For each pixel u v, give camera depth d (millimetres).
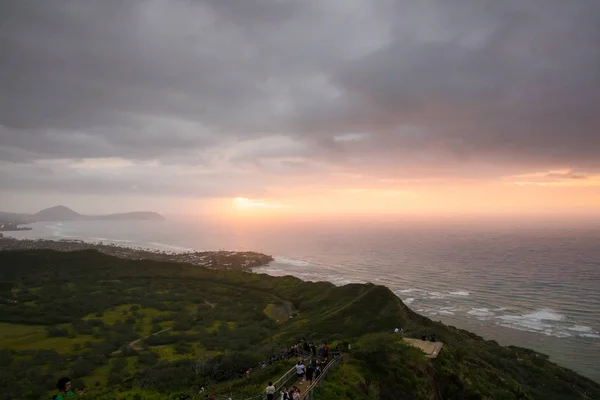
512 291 151125
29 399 45562
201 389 33312
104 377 53906
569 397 57969
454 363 37406
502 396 35969
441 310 125062
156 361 61000
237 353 49875
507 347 84312
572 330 105250
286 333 82812
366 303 94688
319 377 25609
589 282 166500
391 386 29125
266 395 22547
